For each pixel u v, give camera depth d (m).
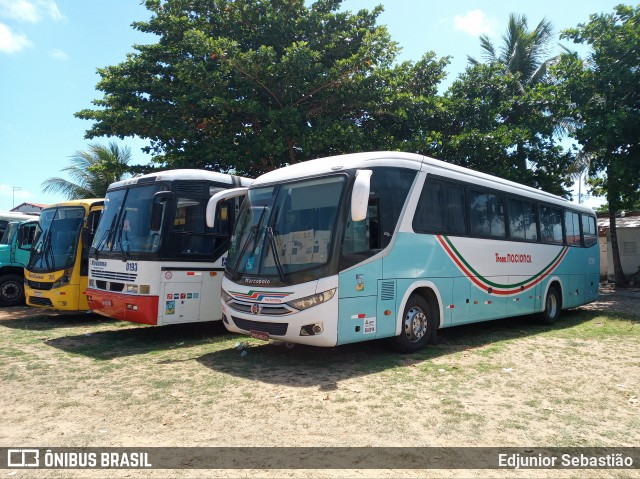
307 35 16.36
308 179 7.64
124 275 9.24
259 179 8.43
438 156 16.97
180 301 9.30
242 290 7.55
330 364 7.59
